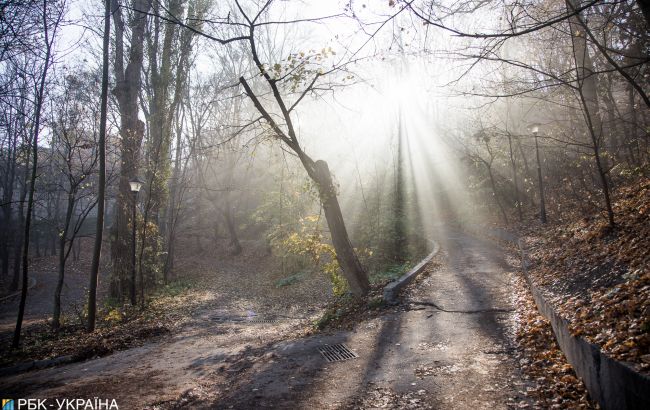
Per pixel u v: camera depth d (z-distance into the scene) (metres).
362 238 18.17
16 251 28.75
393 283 10.49
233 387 5.58
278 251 23.19
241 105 25.58
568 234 11.11
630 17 8.13
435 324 7.77
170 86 21.86
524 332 6.38
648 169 10.55
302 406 4.71
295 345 7.60
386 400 4.67
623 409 3.24
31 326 14.91
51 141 14.84
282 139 10.57
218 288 22.02
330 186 10.88
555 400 4.12
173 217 30.19
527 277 9.64
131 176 18.50
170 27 20.98
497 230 20.41
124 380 6.38
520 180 23.47
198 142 27.94
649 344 3.51
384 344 6.94
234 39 9.12
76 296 25.06
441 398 4.57
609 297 5.16
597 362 3.79
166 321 12.99
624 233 7.64
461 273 12.27
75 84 13.27
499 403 4.28
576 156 16.08
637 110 11.64
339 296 12.48
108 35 11.96
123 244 18.72
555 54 11.17
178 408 4.97
